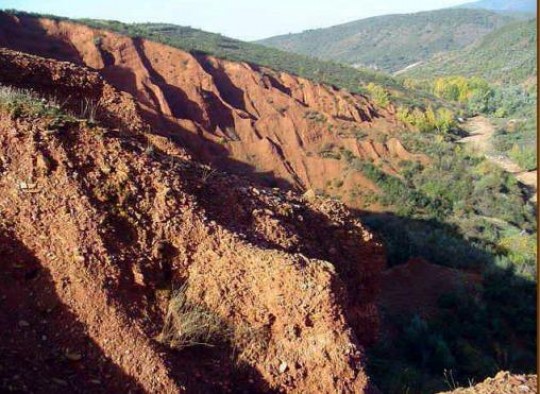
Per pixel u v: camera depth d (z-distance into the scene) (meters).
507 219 38.88
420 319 14.66
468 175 45.28
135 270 6.77
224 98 54.09
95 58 47.31
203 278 7.29
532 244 30.66
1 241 6.36
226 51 71.19
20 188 6.76
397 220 32.72
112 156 7.62
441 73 144.00
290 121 47.84
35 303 6.14
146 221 7.33
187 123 41.06
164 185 7.75
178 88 47.88
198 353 6.70
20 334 5.83
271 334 7.12
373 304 10.60
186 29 87.88
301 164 43.91
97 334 6.13
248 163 41.81
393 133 55.38
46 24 48.34
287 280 7.06
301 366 6.88
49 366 5.71
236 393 6.60
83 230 6.67
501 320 16.69
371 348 11.24
